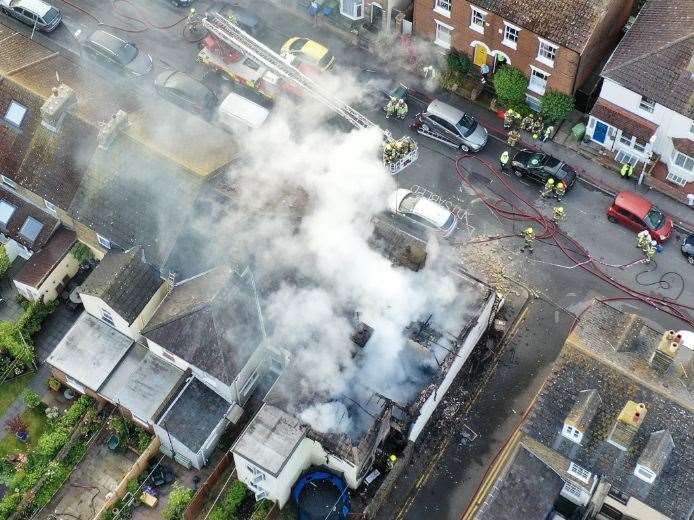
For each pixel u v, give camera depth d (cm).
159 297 5184
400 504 4962
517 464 4662
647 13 5884
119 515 4875
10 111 5522
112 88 5684
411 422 4791
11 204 5591
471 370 5347
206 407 4978
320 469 4897
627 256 5731
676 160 5822
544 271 5697
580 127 6141
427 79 6500
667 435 4319
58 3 6881
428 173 6084
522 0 5862
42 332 5494
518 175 6031
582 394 4497
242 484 4881
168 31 6769
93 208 5309
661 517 4475
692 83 5519
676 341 4300
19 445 5138
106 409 5166
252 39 6300
